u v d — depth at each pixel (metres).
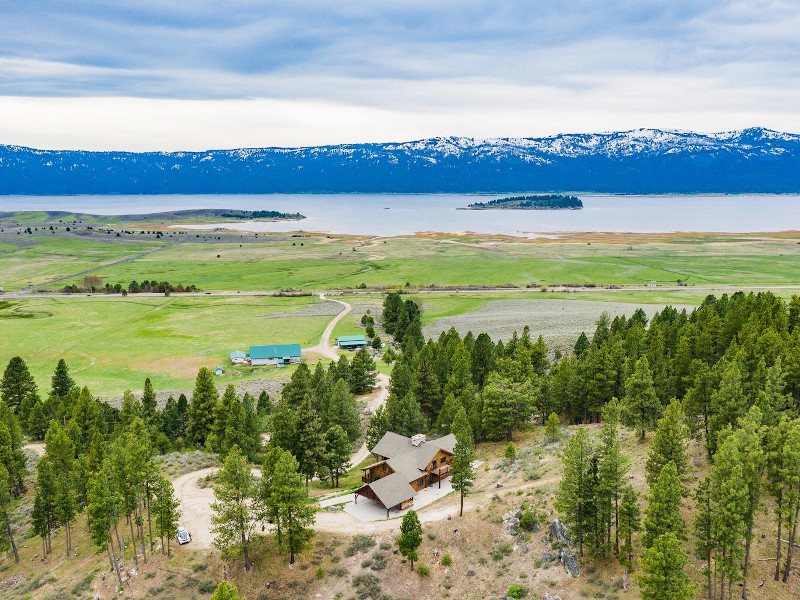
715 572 49.22
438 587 55.91
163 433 97.12
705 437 69.12
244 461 60.06
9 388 114.62
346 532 63.72
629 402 77.31
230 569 59.38
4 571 66.06
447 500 69.19
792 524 51.72
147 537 66.44
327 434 82.44
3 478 68.81
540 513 60.59
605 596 50.50
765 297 117.19
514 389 88.69
